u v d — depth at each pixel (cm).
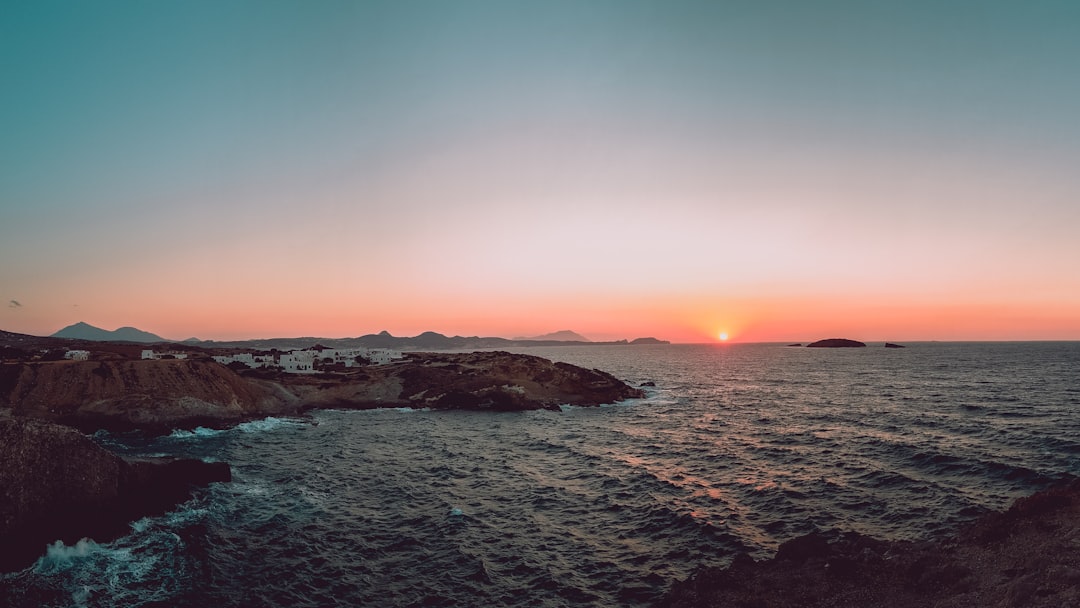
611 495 2780
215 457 3725
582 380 7619
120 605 1667
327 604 1689
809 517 2316
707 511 2453
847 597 1515
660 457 3644
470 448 4097
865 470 3017
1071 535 1652
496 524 2381
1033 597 1304
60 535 2038
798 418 5238
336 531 2294
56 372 4891
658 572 1872
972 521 2161
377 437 4600
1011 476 2755
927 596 1462
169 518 2397
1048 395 6588
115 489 2394
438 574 1894
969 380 9162
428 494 2836
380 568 1942
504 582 1828
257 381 6550
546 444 4241
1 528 1969
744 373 12825
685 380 10806
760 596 1570
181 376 5341
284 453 3891
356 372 8188
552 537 2219
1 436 2120
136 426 4600
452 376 7531
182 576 1861
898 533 2078
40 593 1717
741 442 4075
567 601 1692
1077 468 2861
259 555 2045
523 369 7869
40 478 2152
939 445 3556
